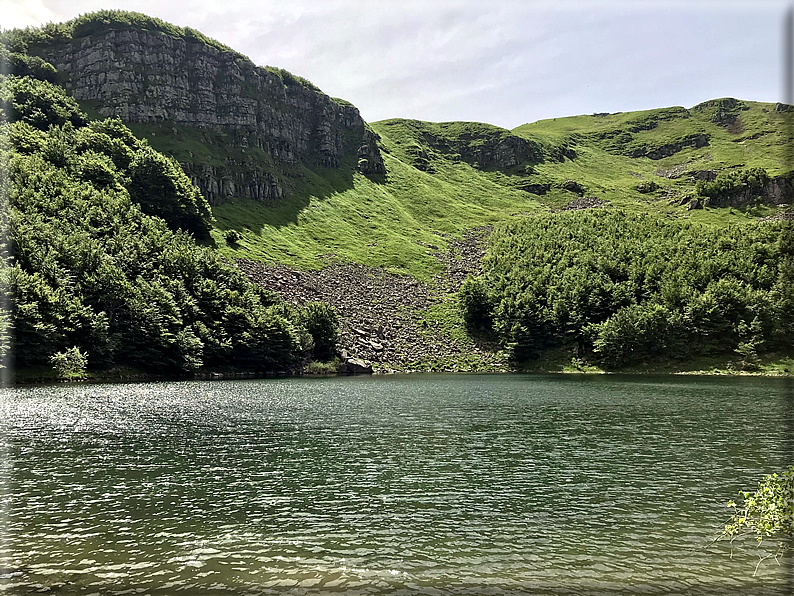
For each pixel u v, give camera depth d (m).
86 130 165.75
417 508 27.86
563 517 26.58
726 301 130.50
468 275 189.88
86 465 35.97
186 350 103.06
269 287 146.50
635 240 180.62
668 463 37.38
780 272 132.62
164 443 43.03
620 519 26.38
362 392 82.94
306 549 22.52
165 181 156.62
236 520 25.89
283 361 123.69
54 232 107.25
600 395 79.56
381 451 40.75
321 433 47.75
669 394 80.81
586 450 41.44
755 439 45.94
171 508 27.55
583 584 19.52
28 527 24.78
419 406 66.12
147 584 19.23
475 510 27.56
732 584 19.55
